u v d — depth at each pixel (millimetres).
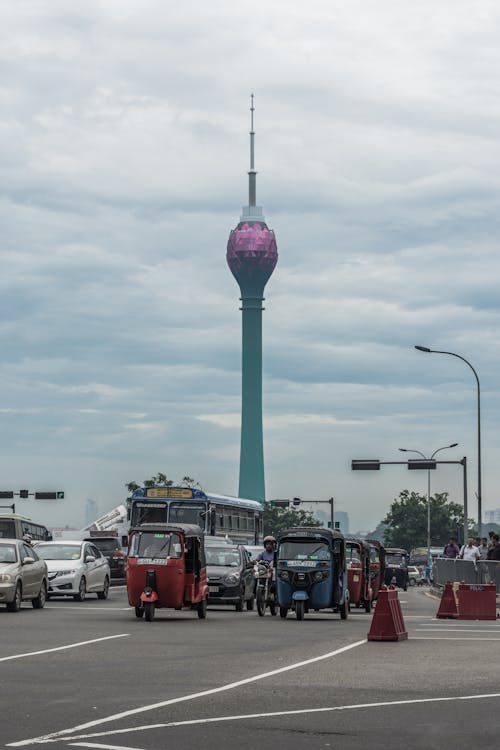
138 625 30062
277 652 22531
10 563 35438
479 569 45281
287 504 132000
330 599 34469
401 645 24500
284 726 13242
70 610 36781
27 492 113000
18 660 20391
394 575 76875
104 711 14258
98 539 61969
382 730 12992
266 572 36188
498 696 15875
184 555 32969
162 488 53312
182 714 14102
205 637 26281
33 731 12672
